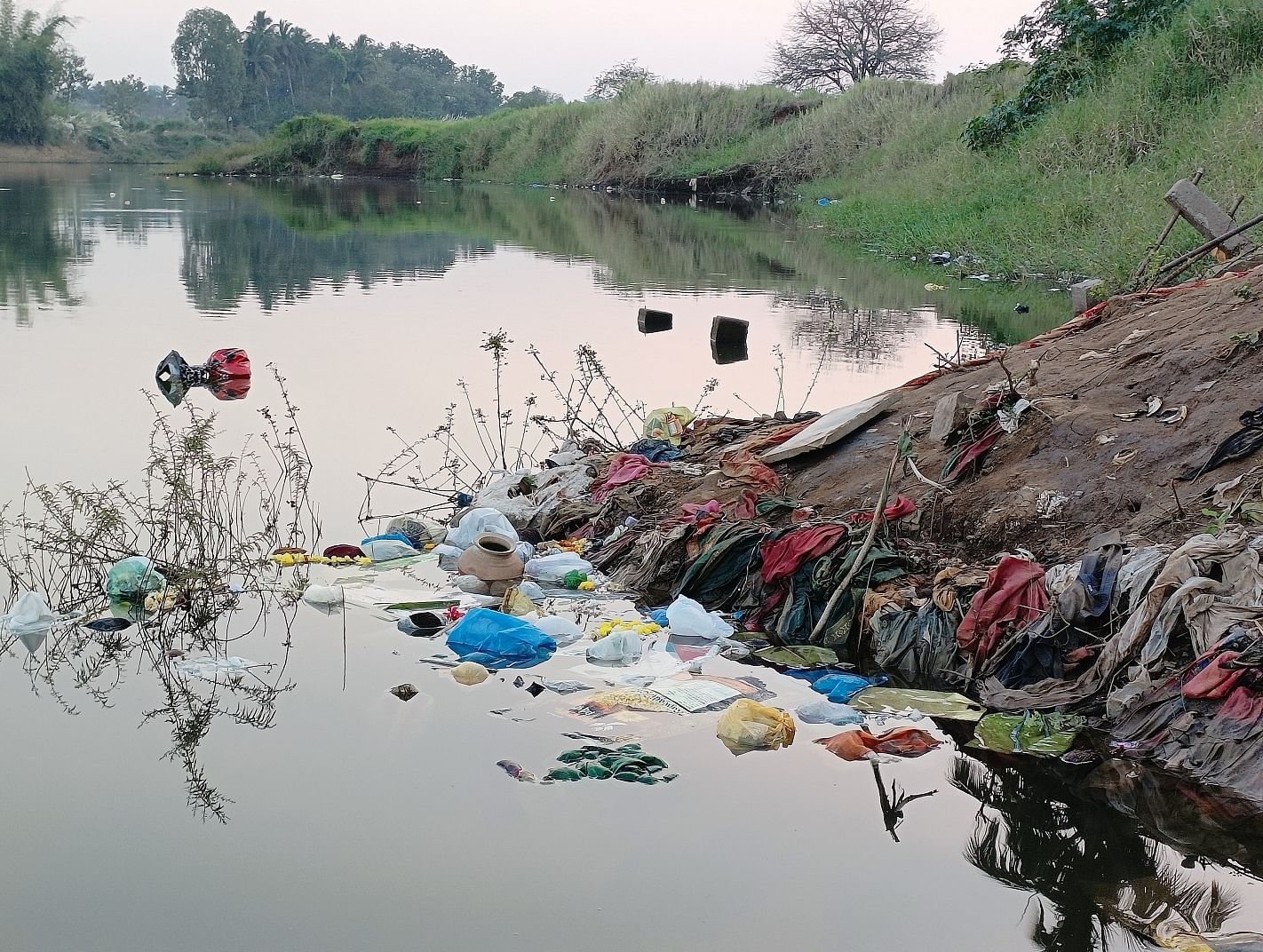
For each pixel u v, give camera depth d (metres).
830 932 3.66
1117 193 17.45
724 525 6.69
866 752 4.77
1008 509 6.29
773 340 13.44
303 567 6.78
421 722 4.92
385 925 3.63
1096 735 4.91
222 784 4.40
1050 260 17.58
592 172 44.94
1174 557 5.17
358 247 23.72
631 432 9.59
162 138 90.44
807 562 6.25
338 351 12.79
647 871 3.93
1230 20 19.59
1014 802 4.44
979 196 21.94
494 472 8.38
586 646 5.82
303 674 5.38
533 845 4.06
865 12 63.16
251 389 10.99
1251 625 4.82
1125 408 6.70
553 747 4.73
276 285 18.02
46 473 8.20
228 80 112.00
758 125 41.62
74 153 80.88
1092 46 23.22
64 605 6.16
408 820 4.18
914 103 34.31
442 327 14.37
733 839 4.13
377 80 124.62
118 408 10.16
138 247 22.86
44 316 14.71
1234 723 4.62
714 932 3.64
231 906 3.71
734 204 35.88
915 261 21.12
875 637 5.79
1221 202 14.16
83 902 3.71
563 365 12.07
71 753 4.62
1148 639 5.04
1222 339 6.82
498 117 55.34
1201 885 3.94
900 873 3.97
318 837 4.07
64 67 81.19
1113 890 3.90
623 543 6.99
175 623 5.97
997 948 3.60
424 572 6.77
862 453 7.28
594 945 3.57
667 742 4.83
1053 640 5.34
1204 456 6.04
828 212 28.58
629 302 16.50
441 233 26.89
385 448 9.16
